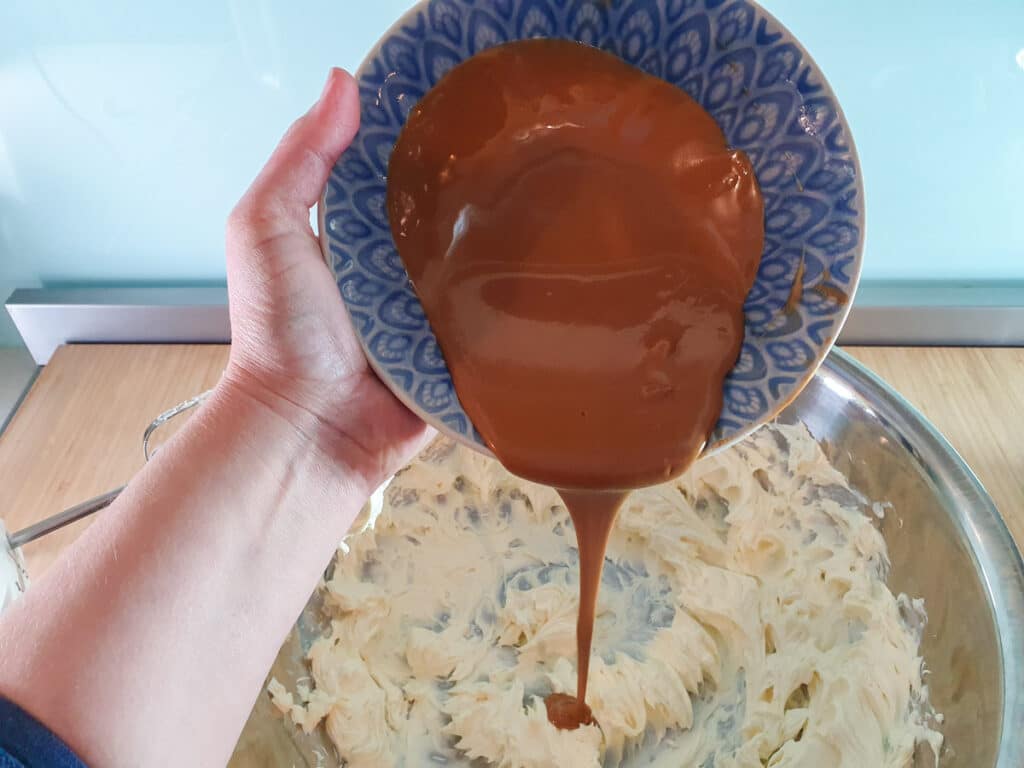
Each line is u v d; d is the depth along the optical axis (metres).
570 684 0.35
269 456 0.27
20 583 0.33
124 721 0.21
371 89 0.24
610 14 0.24
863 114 0.39
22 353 0.49
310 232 0.27
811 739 0.31
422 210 0.25
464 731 0.34
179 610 0.24
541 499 0.40
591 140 0.24
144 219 0.44
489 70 0.24
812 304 0.23
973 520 0.29
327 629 0.35
